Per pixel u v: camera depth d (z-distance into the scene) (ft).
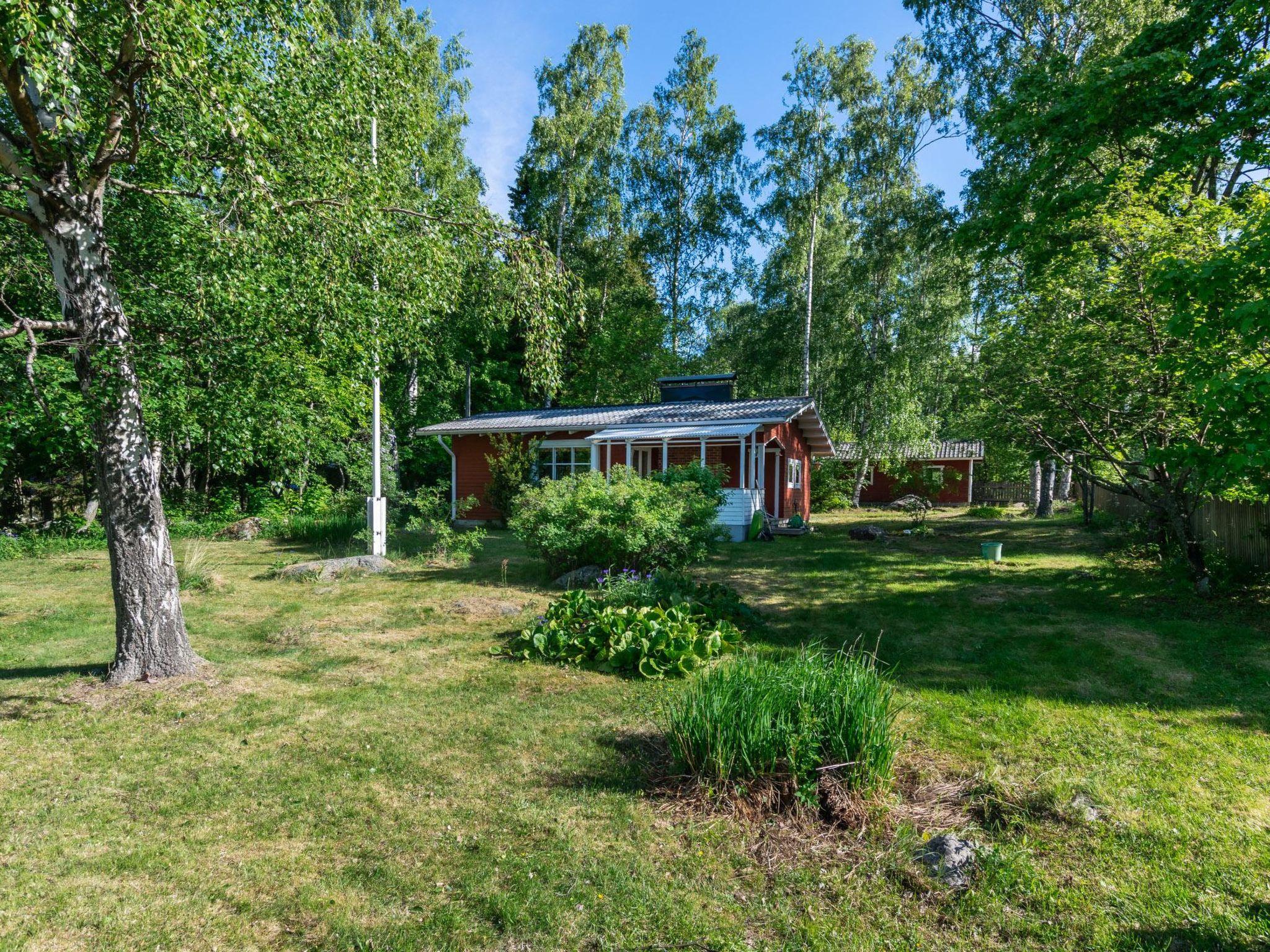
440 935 8.50
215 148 17.40
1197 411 24.79
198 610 27.07
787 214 81.35
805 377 81.00
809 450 72.90
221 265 17.78
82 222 16.48
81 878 9.66
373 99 20.29
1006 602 27.32
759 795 11.37
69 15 11.74
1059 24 56.95
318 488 63.67
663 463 52.49
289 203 17.98
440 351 76.18
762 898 9.23
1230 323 19.07
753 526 50.39
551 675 18.79
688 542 29.68
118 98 15.80
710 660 19.33
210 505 63.00
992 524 61.36
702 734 12.01
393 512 52.26
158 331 19.16
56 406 16.75
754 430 50.34
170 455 26.50
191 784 12.50
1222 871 9.61
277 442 24.43
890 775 11.84
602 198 89.15
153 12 12.99
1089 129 34.14
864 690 12.28
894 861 9.94
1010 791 11.87
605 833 10.81
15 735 14.62
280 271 18.70
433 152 66.23
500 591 30.53
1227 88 29.07
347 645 21.84
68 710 16.02
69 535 50.90
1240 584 27.20
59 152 15.81
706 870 9.84
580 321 22.90
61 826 11.07
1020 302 32.32
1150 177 30.12
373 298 20.17
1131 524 44.27
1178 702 16.22
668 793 12.00
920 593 29.60
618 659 19.10
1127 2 50.01
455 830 10.94
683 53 91.45
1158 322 26.43
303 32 17.26
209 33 14.48
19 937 8.39
